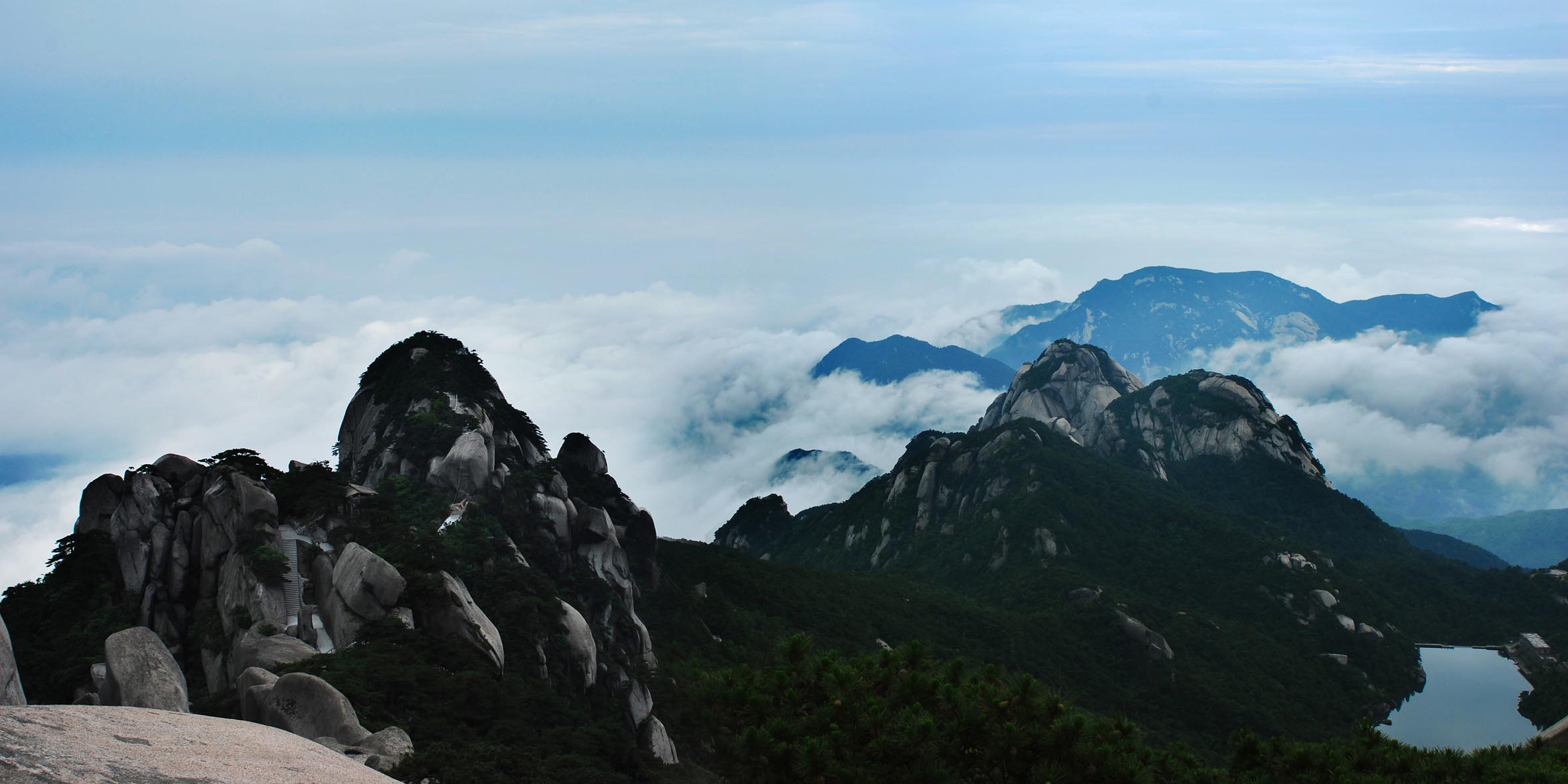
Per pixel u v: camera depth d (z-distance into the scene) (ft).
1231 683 586.45
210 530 300.81
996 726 139.13
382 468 398.62
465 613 279.28
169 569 299.38
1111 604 633.20
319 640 268.41
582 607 374.63
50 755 55.52
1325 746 182.39
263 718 160.56
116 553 303.89
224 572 291.79
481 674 259.19
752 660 454.81
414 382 445.78
